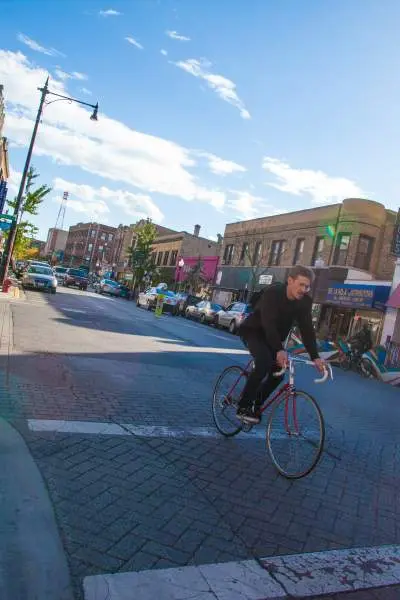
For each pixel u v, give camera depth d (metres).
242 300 36.78
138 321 20.08
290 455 4.33
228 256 41.25
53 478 3.46
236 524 3.30
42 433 4.31
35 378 6.41
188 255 54.41
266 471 4.43
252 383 4.61
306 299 4.52
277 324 4.58
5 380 6.03
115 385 6.85
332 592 2.69
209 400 6.99
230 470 4.28
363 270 27.89
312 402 4.20
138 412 5.60
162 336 15.56
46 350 8.72
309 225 31.62
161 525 3.09
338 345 19.42
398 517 3.91
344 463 5.15
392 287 22.25
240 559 2.86
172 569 2.63
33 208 31.69
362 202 27.98
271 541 3.16
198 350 13.37
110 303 31.02
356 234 27.89
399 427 7.84
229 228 41.53
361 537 3.44
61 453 3.93
